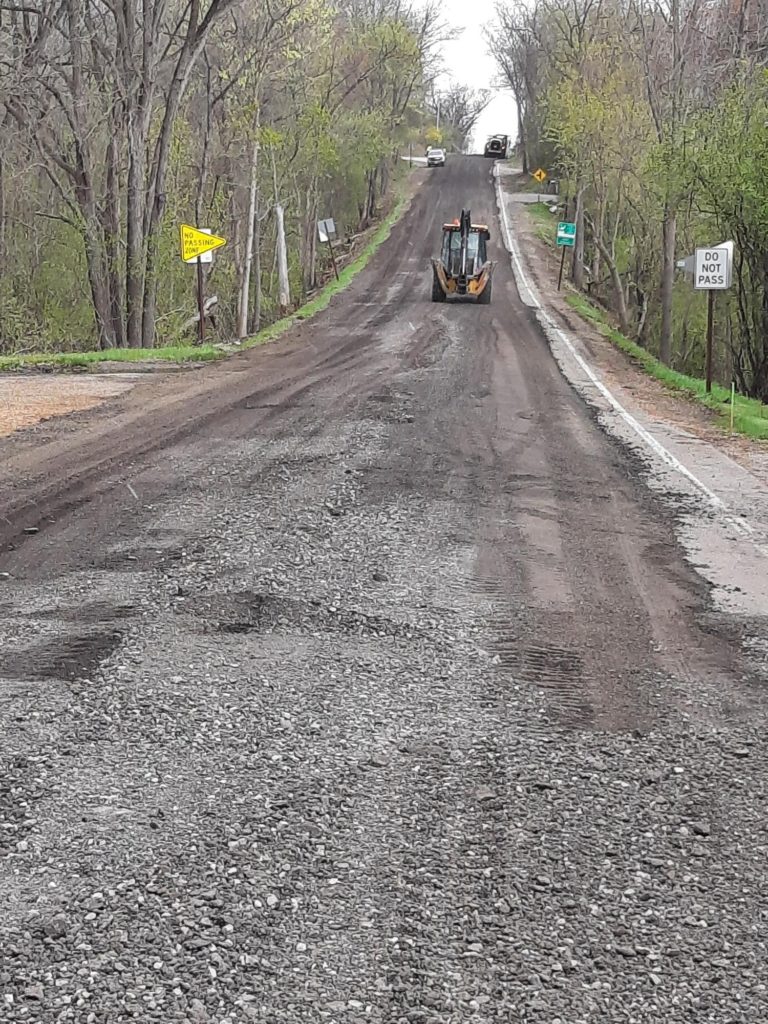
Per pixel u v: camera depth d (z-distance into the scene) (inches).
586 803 179.2
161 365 871.1
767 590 310.0
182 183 1553.9
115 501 389.1
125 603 272.5
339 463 463.5
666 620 280.1
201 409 618.2
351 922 141.5
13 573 302.2
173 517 365.1
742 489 457.7
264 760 188.9
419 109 3159.5
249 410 615.8
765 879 157.8
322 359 905.5
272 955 133.7
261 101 1469.0
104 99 1175.6
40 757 186.2
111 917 140.0
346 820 169.2
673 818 175.5
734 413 705.6
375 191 2859.3
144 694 214.1
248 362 892.0
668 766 195.2
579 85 1727.4
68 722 200.8
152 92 1132.5
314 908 144.3
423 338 1070.4
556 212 2682.1
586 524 382.3
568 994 129.1
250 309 1829.5
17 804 169.9
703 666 248.2
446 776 186.4
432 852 160.7
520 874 155.8
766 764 197.9
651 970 134.5
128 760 186.5
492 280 1780.3
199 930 138.0
